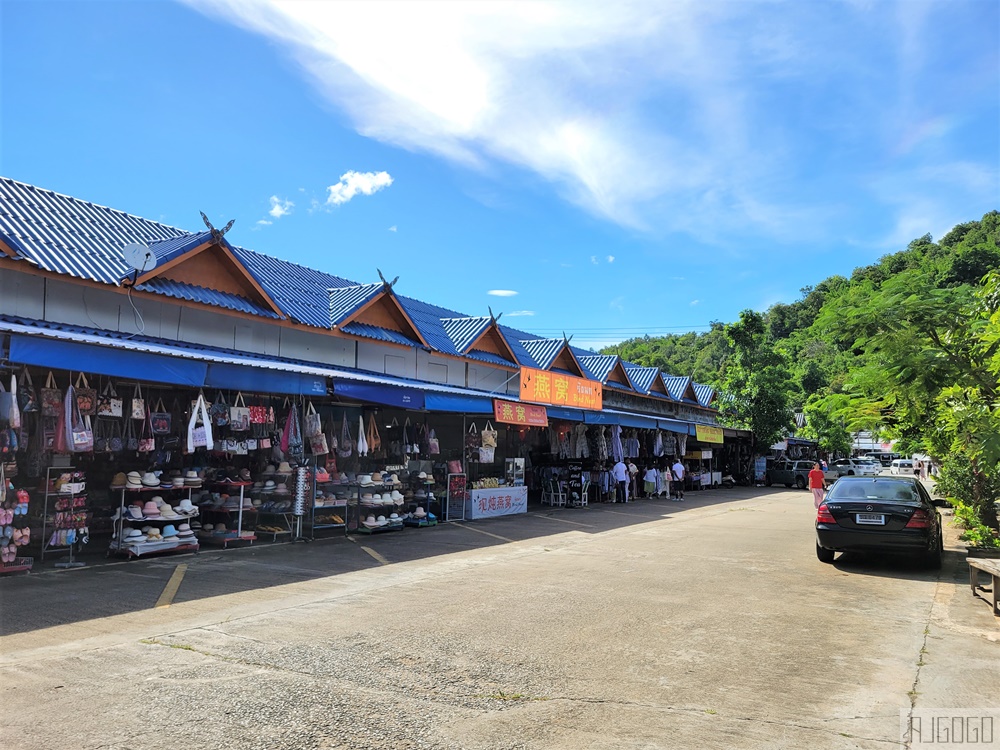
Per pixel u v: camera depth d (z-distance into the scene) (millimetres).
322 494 13227
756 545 13328
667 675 5453
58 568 9320
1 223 11555
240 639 6270
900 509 10484
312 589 8570
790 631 6859
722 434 34875
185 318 13266
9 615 6945
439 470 17297
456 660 5738
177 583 8680
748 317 42531
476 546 12703
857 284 10977
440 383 19656
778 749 4117
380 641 6266
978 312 9352
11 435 8578
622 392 30234
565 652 6008
